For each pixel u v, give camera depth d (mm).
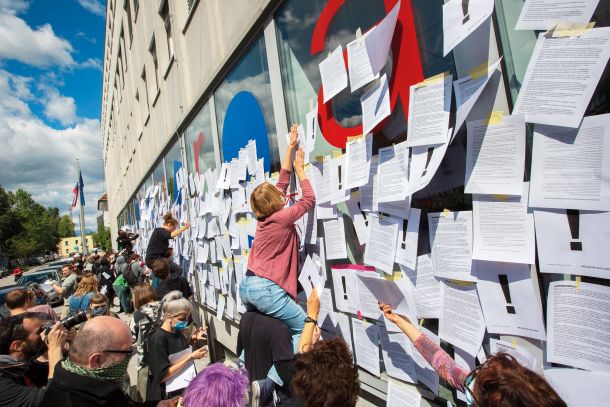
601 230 1005
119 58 13195
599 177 1006
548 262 1118
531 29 1117
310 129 2320
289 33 2643
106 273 10680
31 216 69375
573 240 1065
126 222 16375
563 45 1055
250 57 3258
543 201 1115
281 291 2006
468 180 1316
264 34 2916
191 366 2705
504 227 1230
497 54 1256
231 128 3758
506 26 1234
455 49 1403
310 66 2432
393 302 1729
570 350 1090
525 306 1202
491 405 866
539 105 1111
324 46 2291
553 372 1132
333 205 2135
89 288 4895
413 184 1492
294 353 1893
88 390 1592
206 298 4938
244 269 3428
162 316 2828
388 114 1654
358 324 2033
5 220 54438
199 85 4492
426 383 1623
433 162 1407
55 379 1612
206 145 4629
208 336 5000
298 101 2584
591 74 1005
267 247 2061
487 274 1301
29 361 2285
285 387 1867
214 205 4238
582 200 1037
